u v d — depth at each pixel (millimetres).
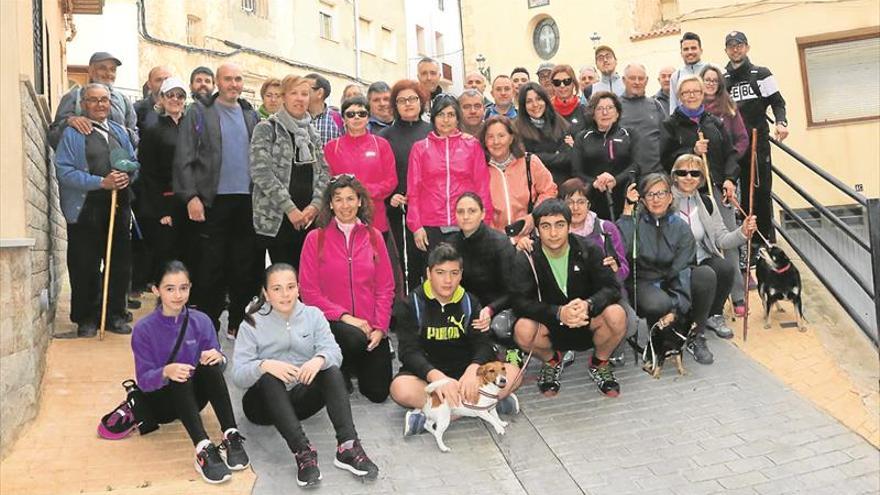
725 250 6469
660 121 6938
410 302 5125
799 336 6191
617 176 6613
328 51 22938
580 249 5383
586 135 6707
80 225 6023
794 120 10242
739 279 6633
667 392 5559
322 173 6008
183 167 5844
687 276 5812
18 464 4301
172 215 6660
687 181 6105
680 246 5832
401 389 4969
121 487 4164
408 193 6094
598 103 6566
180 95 6566
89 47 15609
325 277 5301
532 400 5531
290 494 4285
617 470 4680
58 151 6004
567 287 5379
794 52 10211
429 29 29281
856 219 10086
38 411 4883
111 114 6672
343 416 4539
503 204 6133
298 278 5715
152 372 4527
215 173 5875
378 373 5344
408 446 4918
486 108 7844
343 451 4480
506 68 22938
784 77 10250
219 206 5918
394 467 4664
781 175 7574
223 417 4527
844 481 4539
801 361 5844
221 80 6023
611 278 5379
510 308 5520
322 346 4746
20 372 4617
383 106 7074
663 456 4809
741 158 7152
